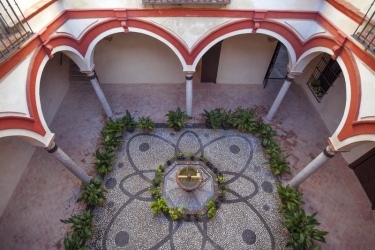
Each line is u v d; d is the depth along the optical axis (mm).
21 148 7426
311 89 9875
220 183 7160
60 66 9930
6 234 6242
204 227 6297
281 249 5953
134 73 10453
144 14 6301
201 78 10742
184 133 8656
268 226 6344
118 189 7070
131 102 9953
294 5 6121
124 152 8023
